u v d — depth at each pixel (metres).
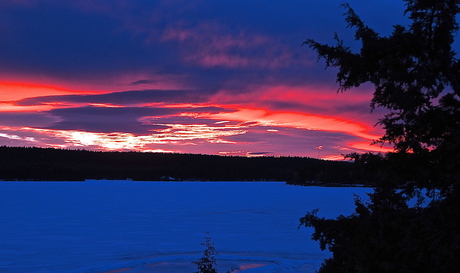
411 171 5.92
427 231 5.16
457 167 5.34
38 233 27.39
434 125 5.83
